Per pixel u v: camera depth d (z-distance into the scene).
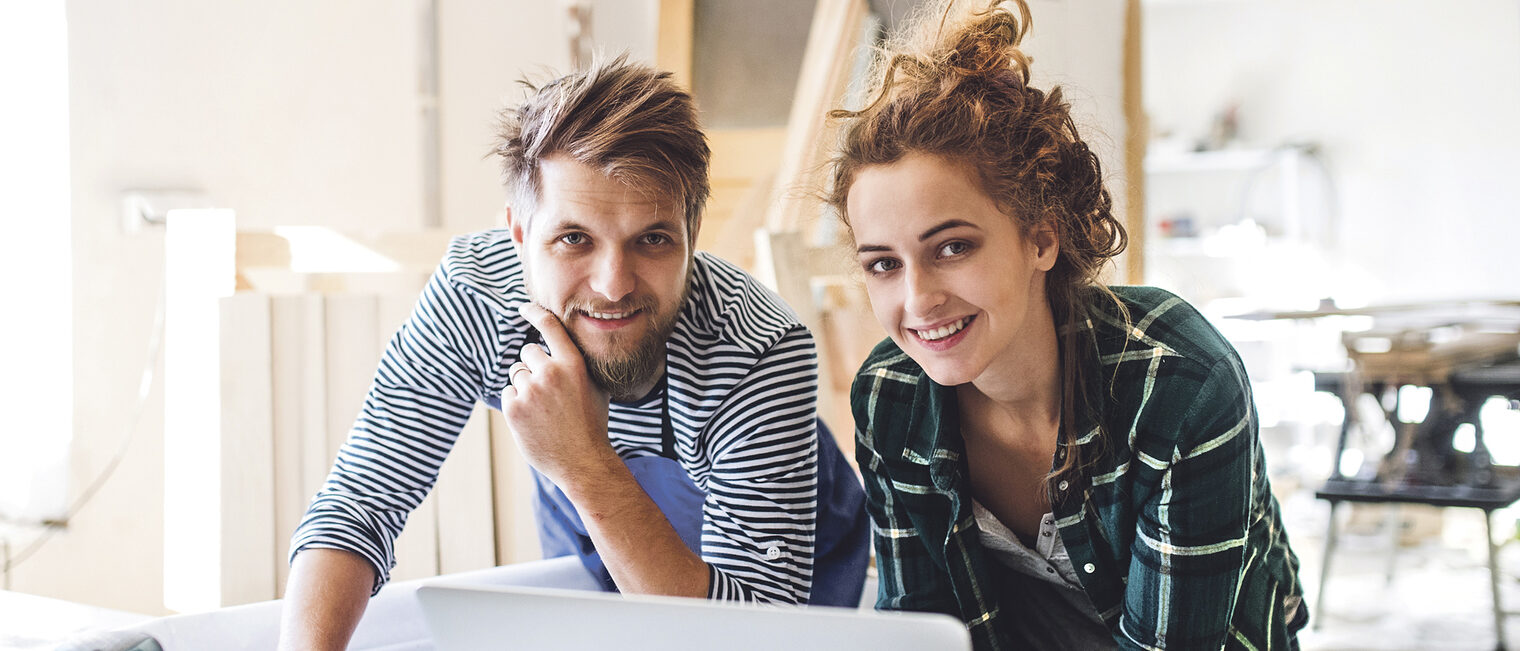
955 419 0.99
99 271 2.39
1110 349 0.93
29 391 2.39
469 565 1.72
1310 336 4.54
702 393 1.15
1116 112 2.13
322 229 1.74
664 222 0.99
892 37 1.00
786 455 1.11
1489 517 2.53
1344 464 3.90
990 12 0.91
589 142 0.95
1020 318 0.85
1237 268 4.75
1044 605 1.10
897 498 1.03
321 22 2.59
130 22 2.40
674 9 2.65
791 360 1.13
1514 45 4.33
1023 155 0.83
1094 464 0.93
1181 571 0.90
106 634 0.97
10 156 2.37
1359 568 3.28
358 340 1.73
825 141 0.96
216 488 1.66
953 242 0.82
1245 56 4.75
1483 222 4.41
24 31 2.36
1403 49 4.50
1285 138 4.70
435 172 2.70
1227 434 0.88
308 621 1.01
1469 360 2.81
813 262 2.12
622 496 0.99
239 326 1.67
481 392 1.21
